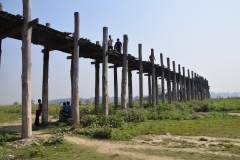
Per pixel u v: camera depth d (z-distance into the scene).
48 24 13.70
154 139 10.84
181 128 13.83
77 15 14.18
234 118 19.70
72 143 9.70
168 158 7.51
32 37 13.55
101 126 12.93
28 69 10.55
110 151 8.56
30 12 10.84
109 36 17.88
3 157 7.49
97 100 19.36
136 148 9.04
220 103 35.25
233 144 9.58
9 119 18.25
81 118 14.51
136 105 26.67
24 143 9.52
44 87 15.16
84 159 7.49
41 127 14.01
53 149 8.63
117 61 21.28
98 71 19.86
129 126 13.98
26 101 10.42
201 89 53.75
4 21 10.77
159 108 22.42
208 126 14.58
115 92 23.06
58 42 14.60
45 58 15.30
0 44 12.35
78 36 14.15
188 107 28.39
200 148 8.95
